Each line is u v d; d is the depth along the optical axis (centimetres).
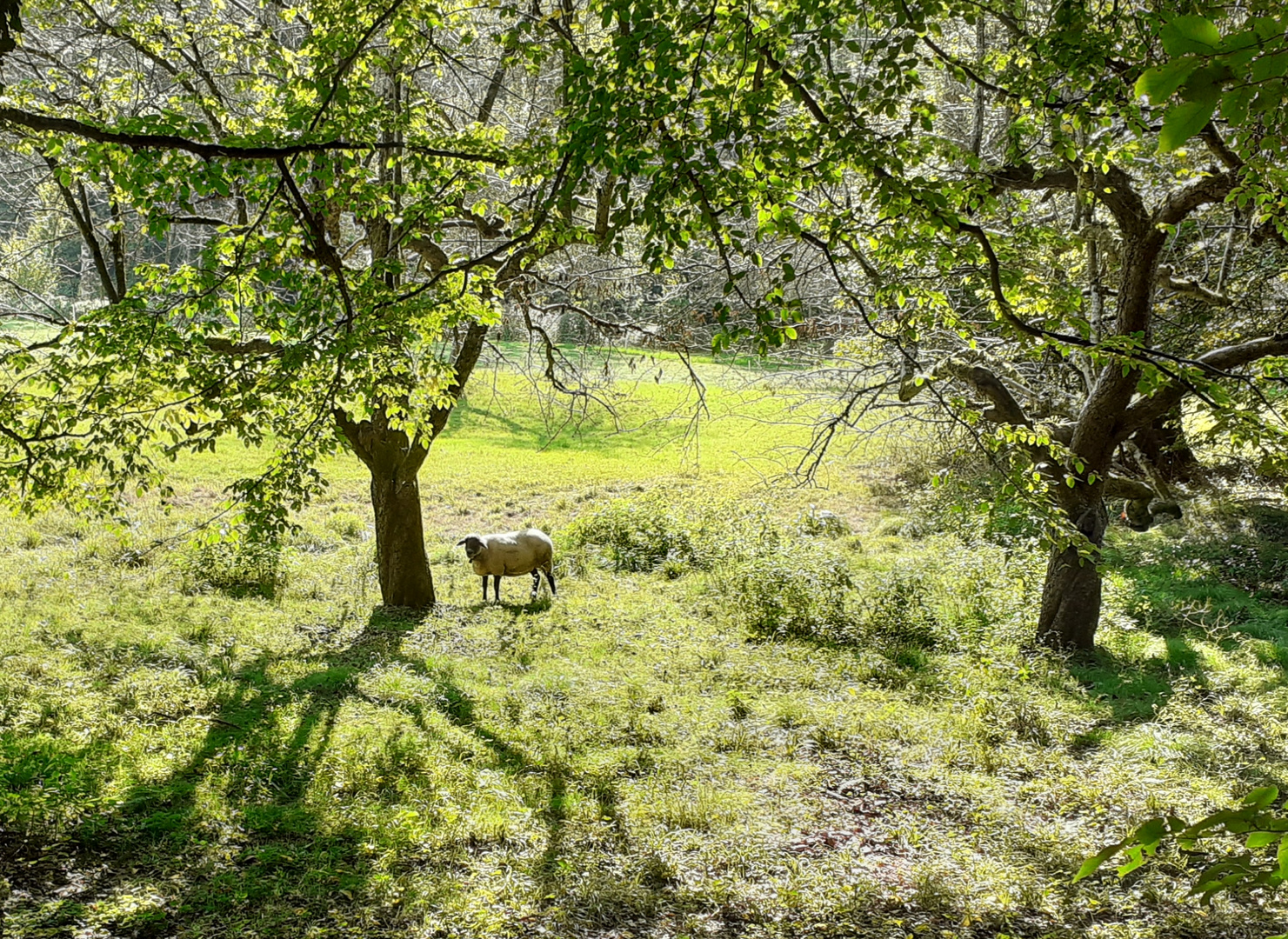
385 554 1639
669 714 1173
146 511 2142
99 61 1366
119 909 651
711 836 860
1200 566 1844
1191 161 1209
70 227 1770
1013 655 1398
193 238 2003
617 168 555
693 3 608
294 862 746
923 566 1831
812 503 2630
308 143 765
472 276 938
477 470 2941
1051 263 1428
